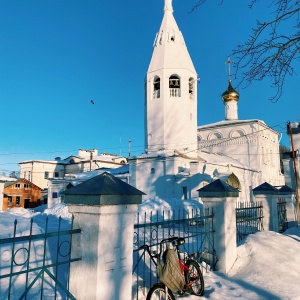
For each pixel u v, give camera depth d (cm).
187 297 500
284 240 752
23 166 4747
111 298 365
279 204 1370
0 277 294
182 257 683
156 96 2647
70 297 355
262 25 577
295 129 2488
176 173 2366
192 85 2706
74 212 380
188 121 2602
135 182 2559
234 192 691
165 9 2847
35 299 404
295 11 553
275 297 506
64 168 4825
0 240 292
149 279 555
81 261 366
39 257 534
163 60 2620
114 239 377
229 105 4078
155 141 2602
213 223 669
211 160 2808
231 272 638
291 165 2381
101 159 4556
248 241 730
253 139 3594
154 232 1063
